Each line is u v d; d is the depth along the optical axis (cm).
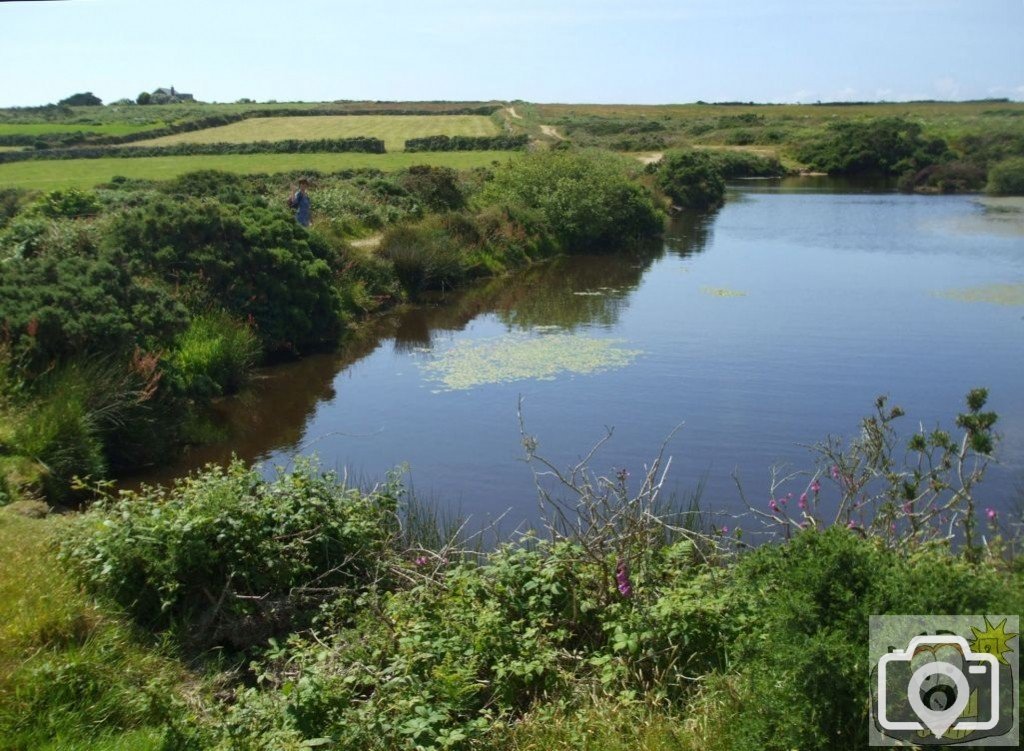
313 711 410
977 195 4506
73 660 441
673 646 443
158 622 552
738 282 2181
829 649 330
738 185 5131
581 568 518
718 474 932
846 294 1988
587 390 1270
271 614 561
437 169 2794
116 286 1148
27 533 595
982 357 1415
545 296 2036
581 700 433
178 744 404
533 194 2844
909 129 5706
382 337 1661
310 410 1224
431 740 394
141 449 1005
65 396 928
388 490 713
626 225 2867
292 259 1532
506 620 488
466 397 1262
